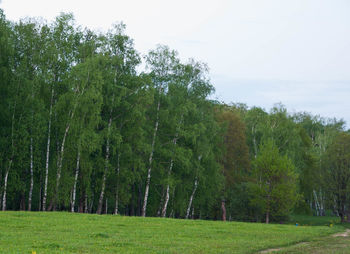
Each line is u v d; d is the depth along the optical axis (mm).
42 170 44219
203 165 55594
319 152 89062
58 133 44344
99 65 44344
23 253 16250
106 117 46438
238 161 63750
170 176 50062
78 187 45531
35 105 41094
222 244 22078
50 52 42781
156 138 50406
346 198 70312
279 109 73125
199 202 58531
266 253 20203
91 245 19344
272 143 59000
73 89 42312
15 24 44938
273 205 56062
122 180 47000
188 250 19312
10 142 40000
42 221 28531
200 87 53938
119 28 48406
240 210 60812
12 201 50594
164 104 50969
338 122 107625
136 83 46594
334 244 25125
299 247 23047
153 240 22531
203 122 54312
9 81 41156
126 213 58625
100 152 44250
